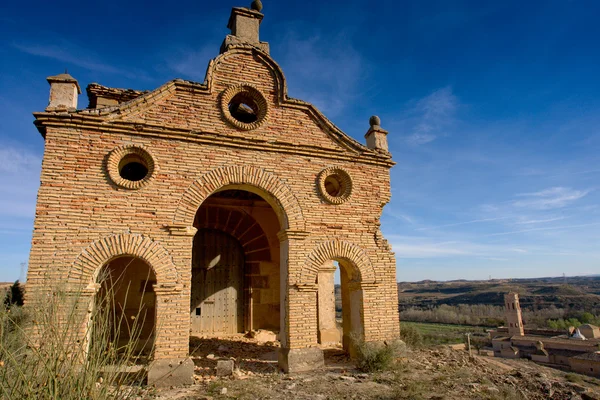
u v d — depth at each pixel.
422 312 109.44
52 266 10.09
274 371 11.69
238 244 18.03
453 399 9.16
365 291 13.39
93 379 4.70
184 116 12.36
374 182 14.56
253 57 13.81
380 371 11.52
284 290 12.65
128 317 14.64
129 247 10.84
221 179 12.33
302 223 13.04
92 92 16.53
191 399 8.97
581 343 53.94
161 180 11.60
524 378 11.22
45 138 10.81
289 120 13.78
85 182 10.86
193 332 16.47
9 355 4.66
